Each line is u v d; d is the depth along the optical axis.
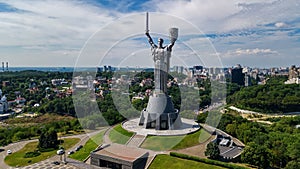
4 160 64.75
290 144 68.69
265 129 86.19
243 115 133.25
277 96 155.75
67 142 73.50
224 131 80.12
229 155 60.28
